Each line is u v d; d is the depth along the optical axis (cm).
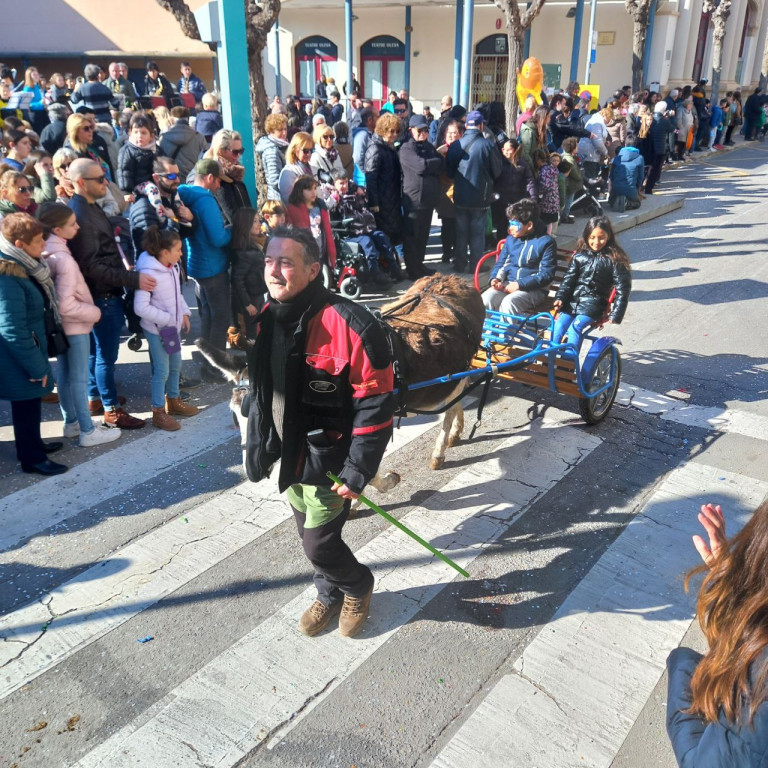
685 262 1023
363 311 286
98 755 293
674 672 206
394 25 2472
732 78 2822
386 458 515
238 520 444
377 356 285
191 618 367
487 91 2481
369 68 2561
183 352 684
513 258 614
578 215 1283
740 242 1127
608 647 347
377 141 841
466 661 340
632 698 320
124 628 360
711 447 528
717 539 202
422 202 852
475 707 315
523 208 591
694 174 1820
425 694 322
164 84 1628
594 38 1867
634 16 2012
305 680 329
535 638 353
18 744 298
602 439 538
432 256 1009
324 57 2584
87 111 1054
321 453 301
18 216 432
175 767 288
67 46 2228
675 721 189
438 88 2508
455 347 425
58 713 312
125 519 445
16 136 740
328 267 742
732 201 1462
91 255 496
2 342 444
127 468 498
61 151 594
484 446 529
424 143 844
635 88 2070
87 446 523
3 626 360
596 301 553
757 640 153
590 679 329
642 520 443
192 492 472
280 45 2594
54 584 389
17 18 2202
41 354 457
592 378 521
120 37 2223
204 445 530
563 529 435
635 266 1009
